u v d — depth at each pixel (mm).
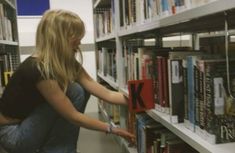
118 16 2135
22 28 4242
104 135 3348
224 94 893
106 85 3080
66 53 1479
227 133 899
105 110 3371
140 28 1501
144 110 1457
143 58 1557
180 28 1817
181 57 1164
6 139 1542
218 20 1240
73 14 1526
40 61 1417
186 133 1021
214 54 1143
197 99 995
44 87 1397
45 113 1501
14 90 1480
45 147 1580
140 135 1734
